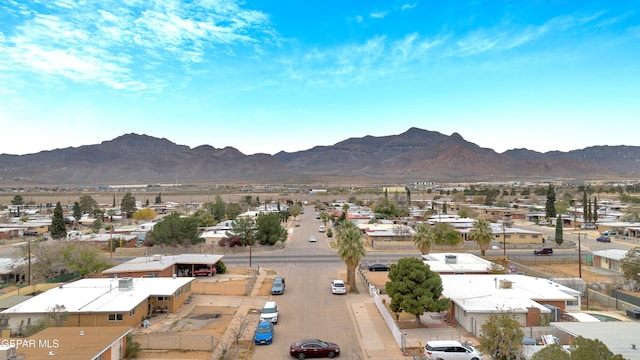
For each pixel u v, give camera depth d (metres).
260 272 71.38
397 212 145.75
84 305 42.84
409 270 43.16
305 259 82.81
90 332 33.59
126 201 170.00
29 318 40.91
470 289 48.19
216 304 52.72
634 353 28.98
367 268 73.81
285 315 48.47
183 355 36.19
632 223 119.75
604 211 157.38
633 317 42.75
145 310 46.72
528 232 100.44
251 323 45.12
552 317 42.09
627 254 59.78
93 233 106.75
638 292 55.91
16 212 168.50
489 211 156.88
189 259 69.88
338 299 55.19
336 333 42.38
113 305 42.88
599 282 60.72
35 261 66.44
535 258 81.69
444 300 42.72
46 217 151.62
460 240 95.12
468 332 41.47
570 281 55.53
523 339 35.59
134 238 99.81
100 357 30.38
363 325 44.69
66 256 66.56
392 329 41.88
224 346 38.41
